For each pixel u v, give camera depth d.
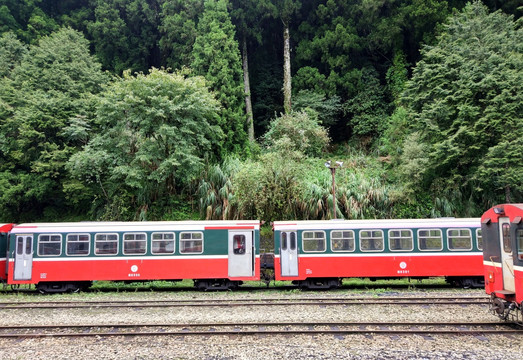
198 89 23.88
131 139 22.78
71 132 24.23
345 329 10.12
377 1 31.34
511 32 23.62
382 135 30.67
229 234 16.80
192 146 23.12
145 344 9.27
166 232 16.67
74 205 28.36
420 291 16.06
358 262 16.58
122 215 24.03
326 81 32.12
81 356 8.58
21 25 34.84
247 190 21.88
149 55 36.88
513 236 10.01
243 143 29.48
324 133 28.22
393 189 23.92
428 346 8.92
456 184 22.66
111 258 16.48
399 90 30.98
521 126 20.00
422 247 16.62
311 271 16.58
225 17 30.53
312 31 34.97
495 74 21.39
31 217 27.81
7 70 29.14
